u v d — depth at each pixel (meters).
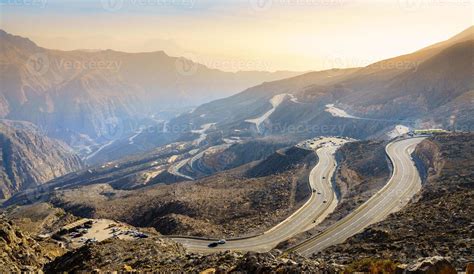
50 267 49.16
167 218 94.44
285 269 27.92
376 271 26.77
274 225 77.38
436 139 104.19
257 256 31.02
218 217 98.81
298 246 59.22
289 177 119.62
